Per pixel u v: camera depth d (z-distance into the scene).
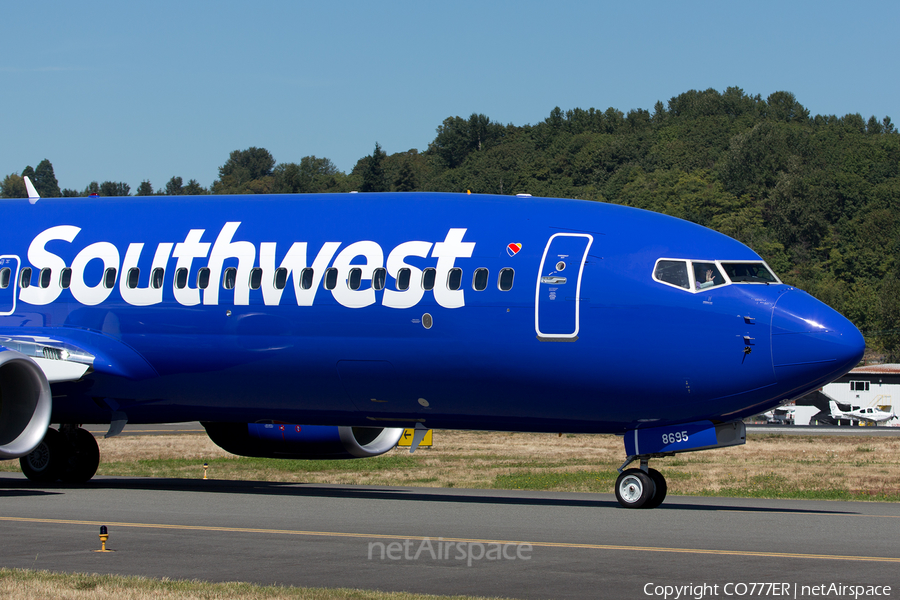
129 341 59.69
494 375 52.69
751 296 50.34
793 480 80.50
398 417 57.25
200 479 79.19
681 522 45.84
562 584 31.16
